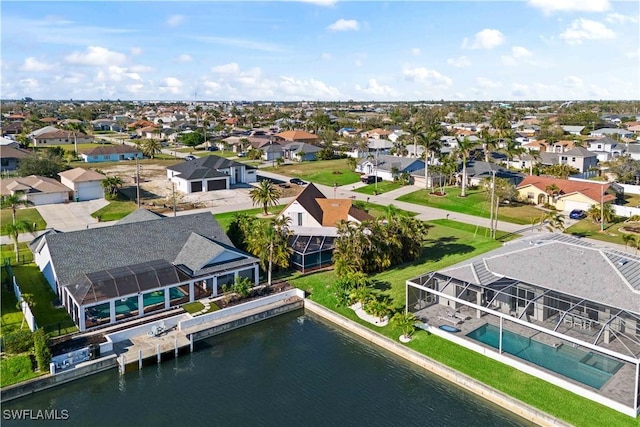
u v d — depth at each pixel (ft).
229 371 127.44
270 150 485.97
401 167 374.22
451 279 149.28
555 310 133.08
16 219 259.80
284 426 105.50
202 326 144.46
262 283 175.32
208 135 642.63
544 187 298.56
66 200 302.66
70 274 151.94
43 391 117.39
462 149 319.47
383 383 121.39
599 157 449.48
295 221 212.84
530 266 143.84
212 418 108.58
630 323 120.78
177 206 297.12
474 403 112.98
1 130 639.35
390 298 160.86
